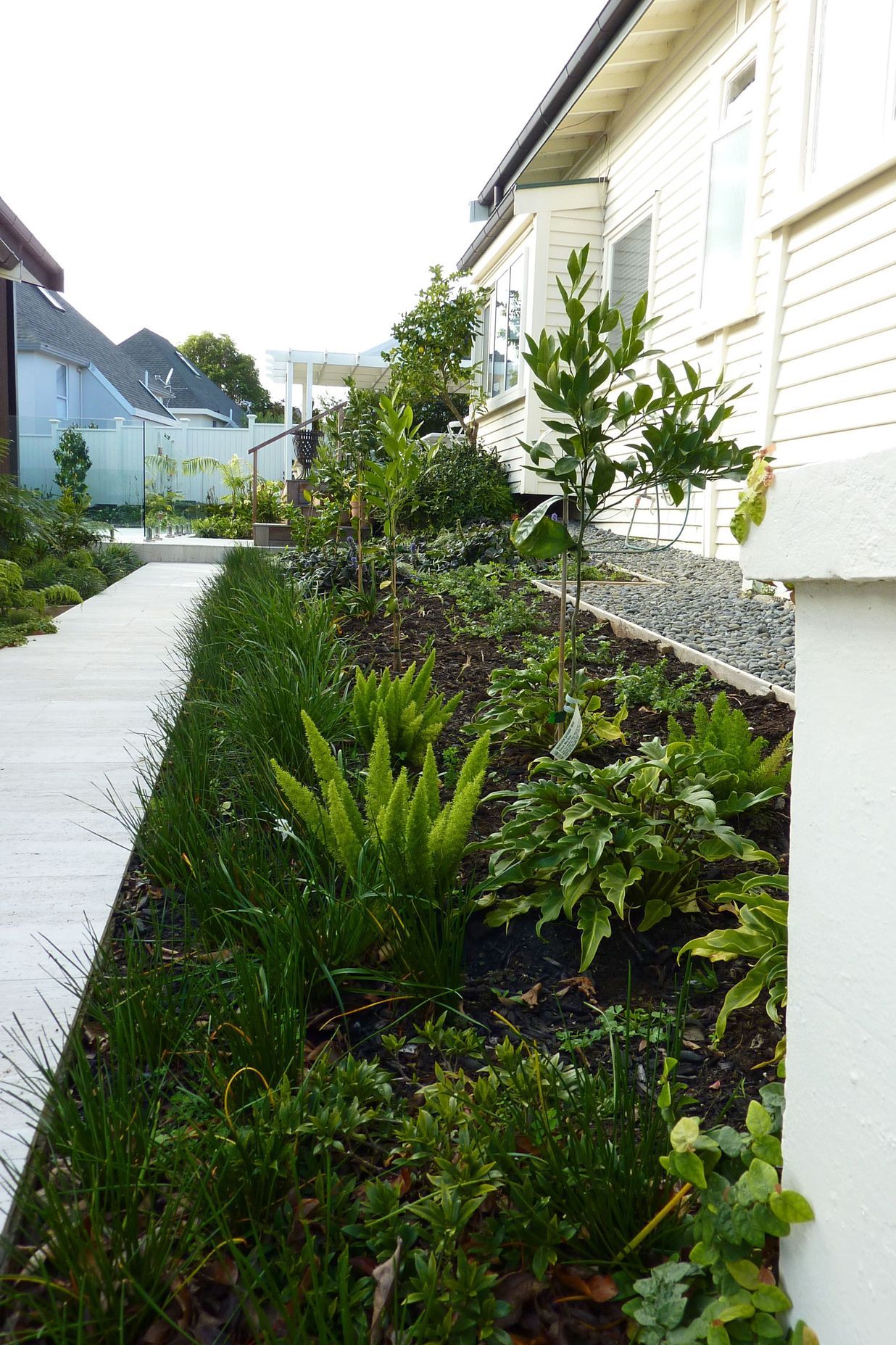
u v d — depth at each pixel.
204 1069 1.55
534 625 5.39
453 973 1.97
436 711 3.19
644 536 9.51
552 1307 1.22
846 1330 0.95
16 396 11.12
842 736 0.96
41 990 1.96
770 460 1.05
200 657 4.65
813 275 5.83
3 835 2.83
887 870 0.89
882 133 5.02
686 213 8.67
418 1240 1.32
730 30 7.65
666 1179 1.30
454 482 11.17
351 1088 1.55
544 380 2.60
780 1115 1.28
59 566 8.66
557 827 2.19
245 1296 1.19
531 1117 1.44
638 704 3.75
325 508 7.66
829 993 0.99
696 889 2.15
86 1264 1.17
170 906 2.35
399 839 2.14
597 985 1.99
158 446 21.61
